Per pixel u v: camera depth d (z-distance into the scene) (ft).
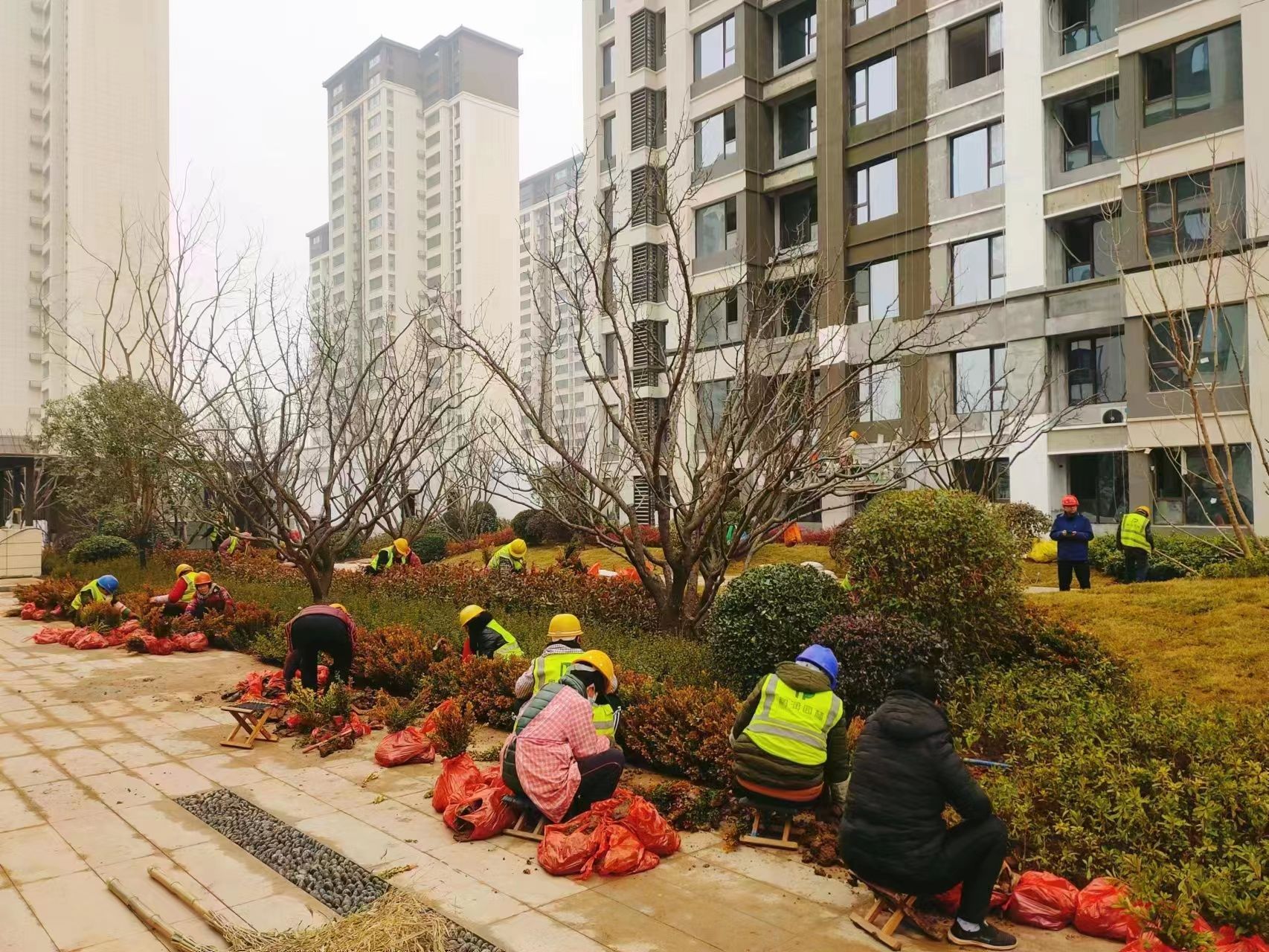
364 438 42.78
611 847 14.60
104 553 70.44
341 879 14.30
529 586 41.19
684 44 92.89
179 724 24.71
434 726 21.39
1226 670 25.90
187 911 13.24
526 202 279.49
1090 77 65.21
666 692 21.67
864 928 12.51
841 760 15.53
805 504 30.73
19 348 139.44
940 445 40.34
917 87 76.79
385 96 244.01
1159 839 14.56
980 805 11.96
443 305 42.52
